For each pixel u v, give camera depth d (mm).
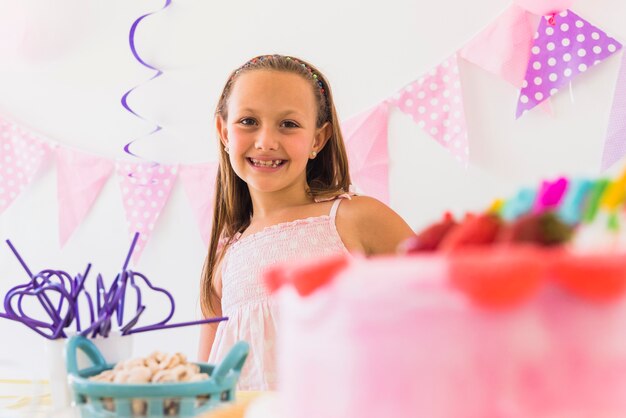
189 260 2111
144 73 2148
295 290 511
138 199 2133
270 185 1409
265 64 1446
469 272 426
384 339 457
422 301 446
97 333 824
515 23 1843
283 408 545
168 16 2127
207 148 2109
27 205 2219
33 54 2207
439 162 1922
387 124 1950
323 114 1519
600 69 1810
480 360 433
